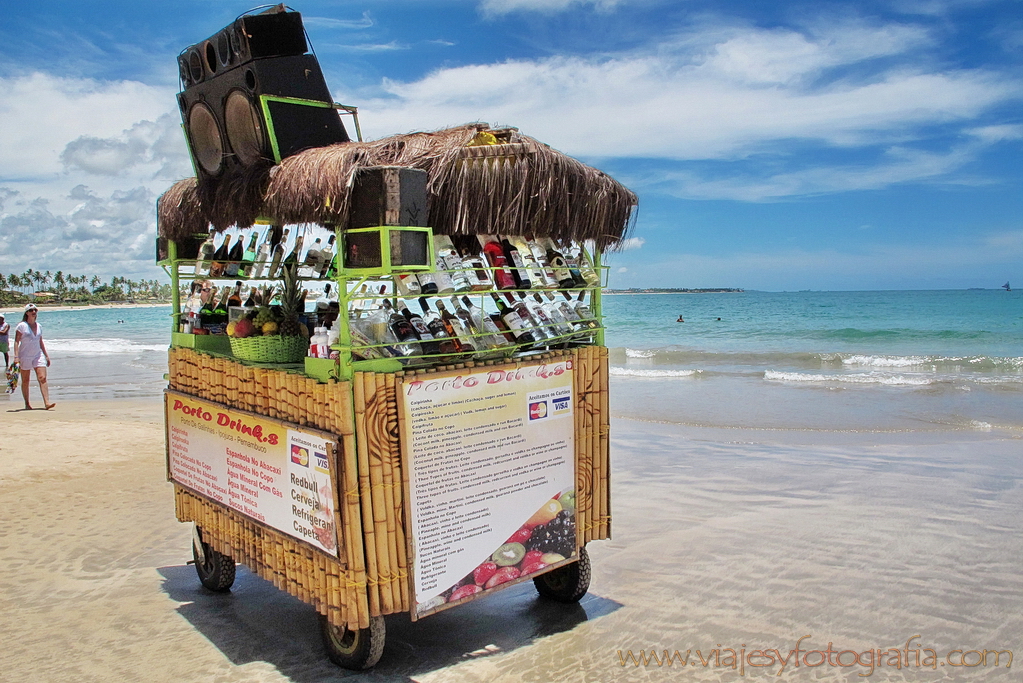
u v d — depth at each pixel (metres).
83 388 15.90
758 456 8.33
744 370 18.31
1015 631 3.91
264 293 4.48
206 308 4.46
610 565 4.86
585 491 3.78
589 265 3.77
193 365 4.12
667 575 4.68
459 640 3.76
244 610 4.17
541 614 4.09
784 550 5.14
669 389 14.88
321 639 3.63
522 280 3.43
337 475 2.90
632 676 3.40
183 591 4.47
